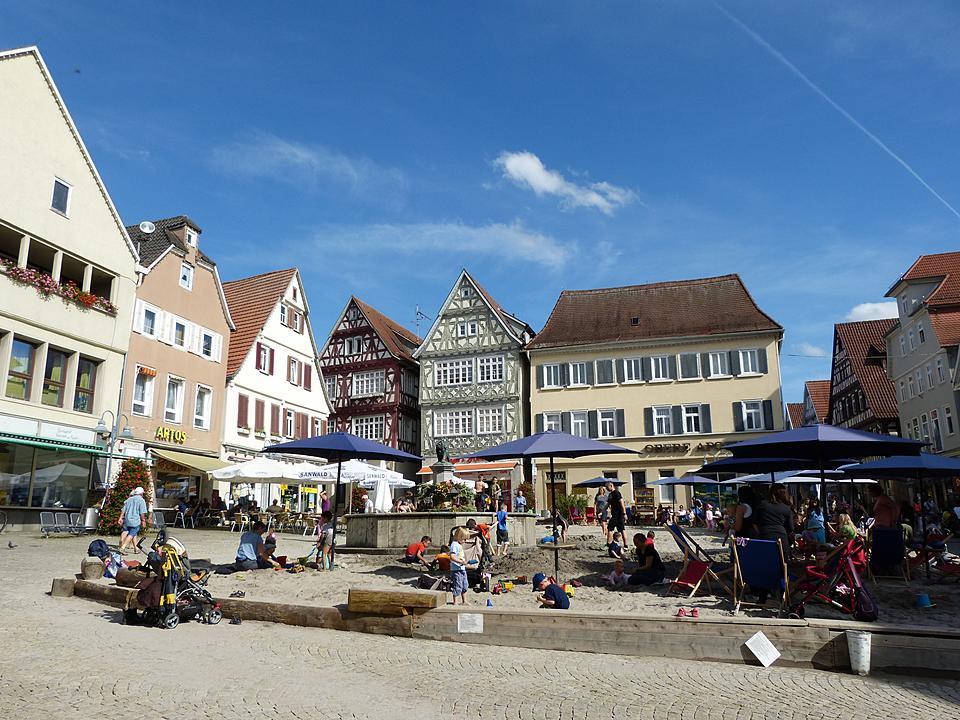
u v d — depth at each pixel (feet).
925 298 126.31
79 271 82.02
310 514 93.81
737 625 25.66
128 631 28.60
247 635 29.14
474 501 58.54
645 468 137.49
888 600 34.81
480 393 150.82
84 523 73.92
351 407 161.07
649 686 22.47
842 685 22.70
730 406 136.26
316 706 19.95
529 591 38.83
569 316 154.81
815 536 41.83
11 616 29.86
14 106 72.28
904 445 36.06
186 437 97.25
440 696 21.31
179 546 31.24
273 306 122.52
